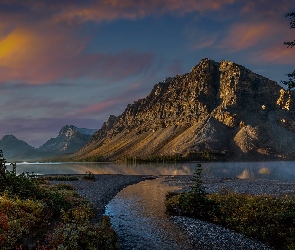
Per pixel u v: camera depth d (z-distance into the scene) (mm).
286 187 48719
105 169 164250
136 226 26719
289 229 21344
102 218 27266
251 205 27328
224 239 22141
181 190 51031
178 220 28562
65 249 15094
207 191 46062
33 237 17844
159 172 125438
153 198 44375
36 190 29203
